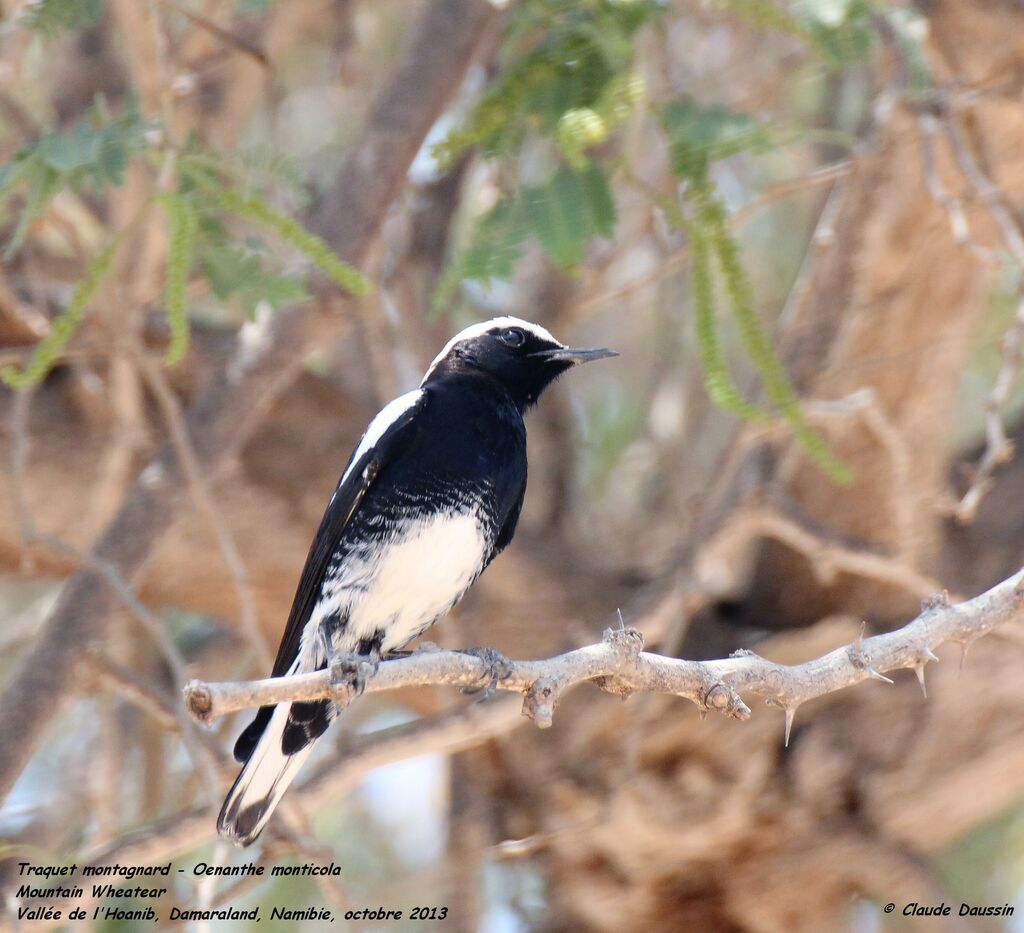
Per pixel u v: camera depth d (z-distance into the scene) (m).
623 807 12.98
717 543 11.75
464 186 14.79
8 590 17.20
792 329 12.27
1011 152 12.12
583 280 13.27
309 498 13.06
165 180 8.20
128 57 10.51
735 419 14.45
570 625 13.50
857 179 11.84
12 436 12.57
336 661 6.51
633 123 8.72
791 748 13.25
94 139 7.96
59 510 12.59
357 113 16.09
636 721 11.57
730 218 10.60
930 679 13.08
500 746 13.41
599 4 8.81
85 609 10.57
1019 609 7.50
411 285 14.55
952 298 12.45
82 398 12.77
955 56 11.81
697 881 13.64
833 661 7.45
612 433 16.69
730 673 7.30
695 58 14.44
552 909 13.94
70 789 12.67
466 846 13.20
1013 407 16.77
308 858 9.58
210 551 12.90
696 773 13.12
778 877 13.41
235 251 8.49
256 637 9.98
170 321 7.73
